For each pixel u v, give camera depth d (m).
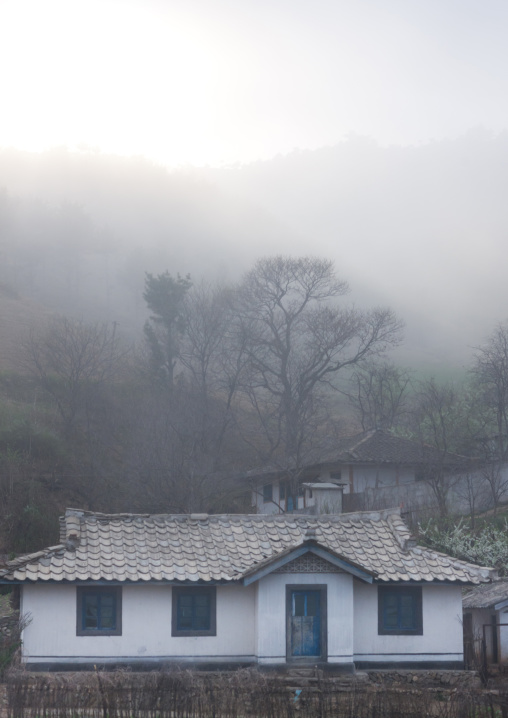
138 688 16.50
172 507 41.31
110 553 22.11
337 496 29.67
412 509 39.97
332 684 20.34
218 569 21.95
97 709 16.14
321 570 22.00
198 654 21.77
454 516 38.88
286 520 24.08
